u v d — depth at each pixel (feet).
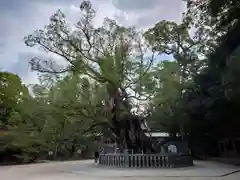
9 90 116.16
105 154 71.72
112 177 44.96
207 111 89.92
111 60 67.05
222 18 55.98
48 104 73.77
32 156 114.32
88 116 71.72
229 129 89.35
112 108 70.28
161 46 103.24
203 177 41.98
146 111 79.15
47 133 82.84
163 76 90.53
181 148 87.15
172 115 102.53
